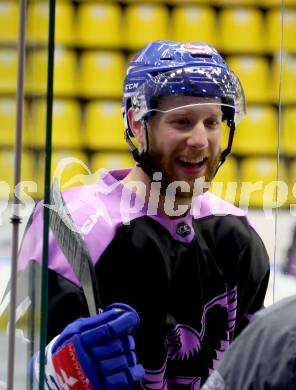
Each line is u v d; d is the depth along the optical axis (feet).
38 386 8.34
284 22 13.66
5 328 9.39
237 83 13.85
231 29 59.77
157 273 13.98
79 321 11.10
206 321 14.56
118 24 60.59
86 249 11.90
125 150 55.47
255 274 15.19
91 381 10.64
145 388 13.85
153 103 13.44
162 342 13.94
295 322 9.22
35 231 8.79
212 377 9.77
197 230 14.65
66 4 60.29
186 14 60.85
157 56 13.50
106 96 57.93
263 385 9.07
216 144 13.71
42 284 8.28
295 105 14.39
